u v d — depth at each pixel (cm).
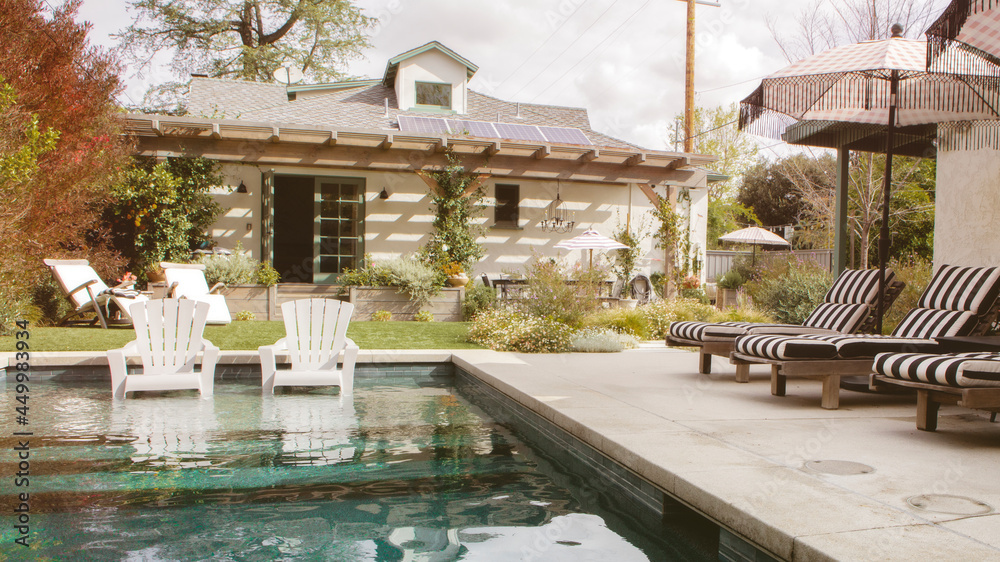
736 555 210
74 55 804
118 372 496
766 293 1036
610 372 552
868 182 1261
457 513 258
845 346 400
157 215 1008
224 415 440
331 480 297
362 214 1216
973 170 668
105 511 251
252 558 208
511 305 921
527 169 1130
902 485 234
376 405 491
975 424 357
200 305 520
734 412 379
